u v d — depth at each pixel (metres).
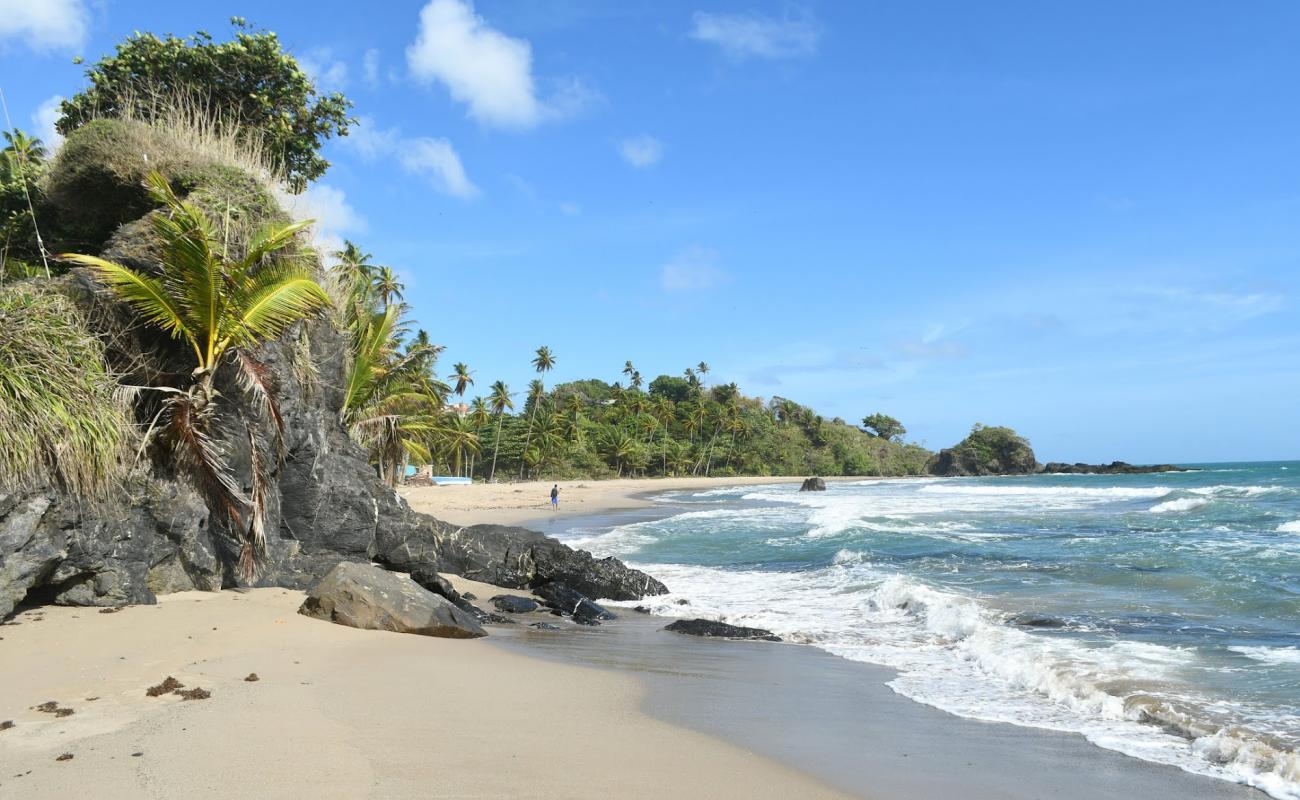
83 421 8.73
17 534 7.98
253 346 10.90
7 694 6.25
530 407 96.38
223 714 6.11
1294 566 15.84
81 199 12.93
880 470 152.88
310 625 9.70
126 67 17.28
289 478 12.91
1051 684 8.39
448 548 16.70
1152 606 12.46
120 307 10.54
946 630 11.70
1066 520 29.48
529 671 8.73
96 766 4.97
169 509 10.02
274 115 18.52
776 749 6.43
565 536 28.45
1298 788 5.66
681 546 24.50
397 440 24.20
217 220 11.27
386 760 5.44
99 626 8.35
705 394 146.00
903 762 6.20
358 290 18.92
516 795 5.00
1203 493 43.72
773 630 12.09
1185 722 7.04
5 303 8.60
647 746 6.28
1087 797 5.55
